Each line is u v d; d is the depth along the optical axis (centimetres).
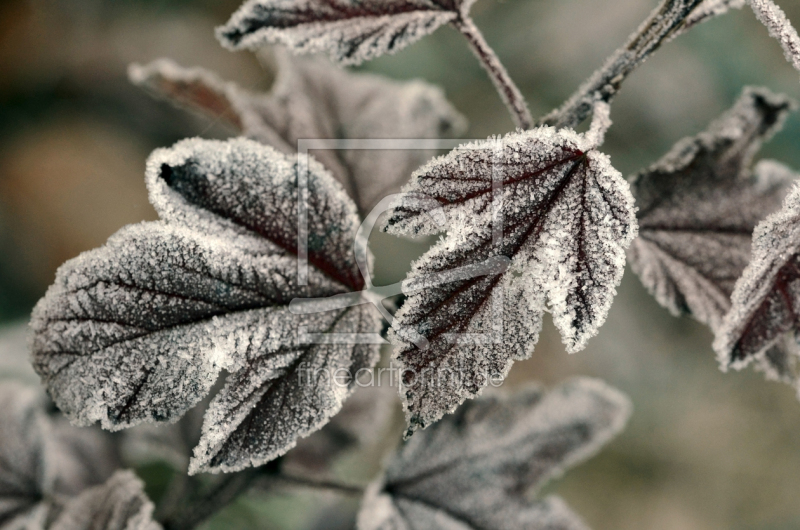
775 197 36
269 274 33
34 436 39
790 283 34
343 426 43
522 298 32
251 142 33
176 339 33
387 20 35
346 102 41
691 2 34
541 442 39
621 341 85
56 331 33
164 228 33
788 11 82
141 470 59
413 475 38
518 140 33
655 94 83
